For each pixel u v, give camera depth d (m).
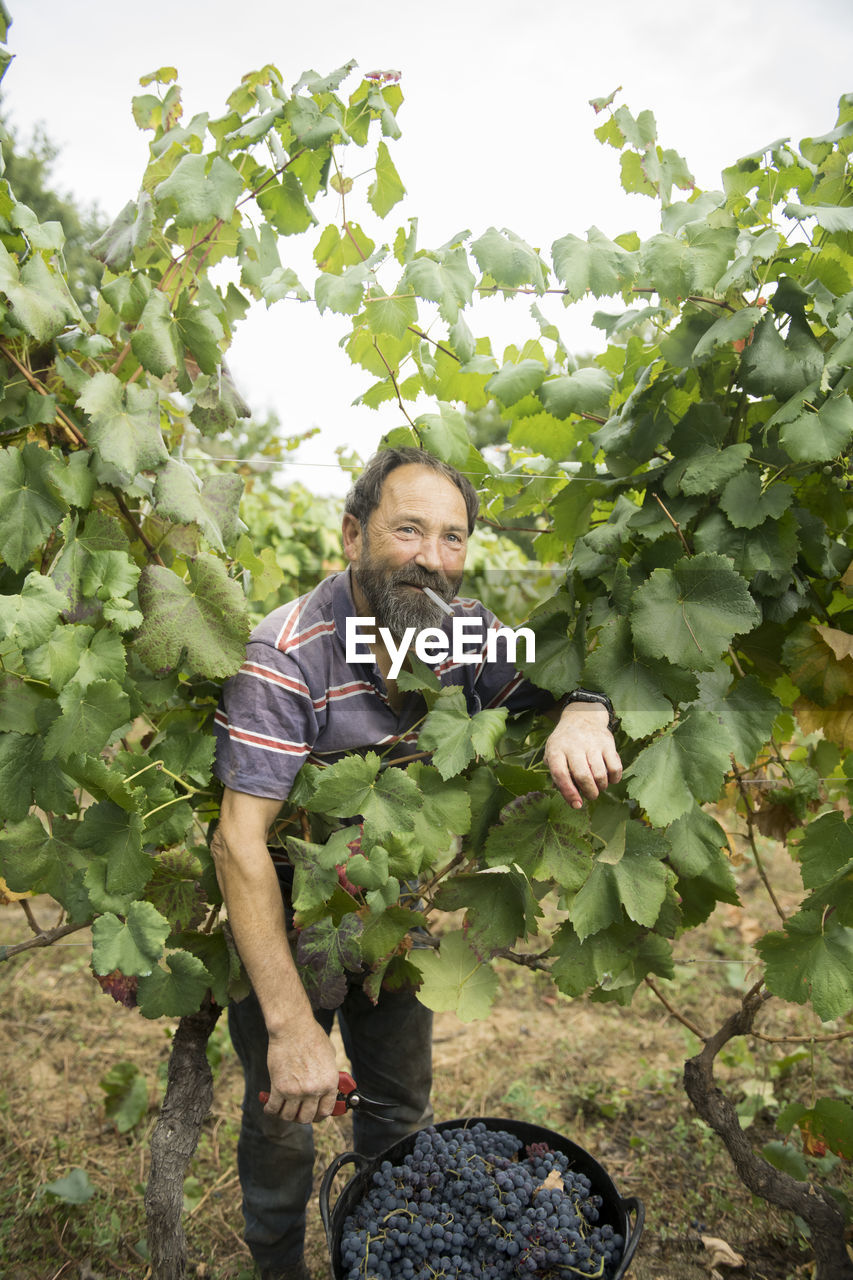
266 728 1.72
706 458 1.77
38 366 1.72
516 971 4.29
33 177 16.89
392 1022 2.18
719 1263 2.37
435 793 1.67
